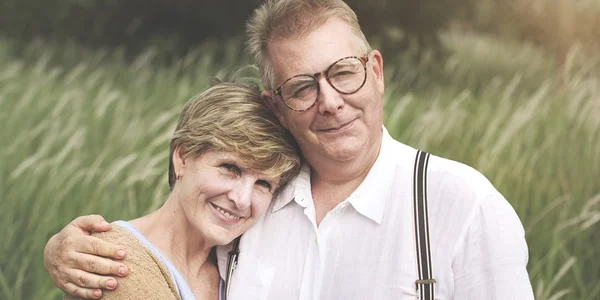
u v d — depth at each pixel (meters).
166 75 7.92
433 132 4.67
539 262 3.44
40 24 11.09
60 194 4.04
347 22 1.94
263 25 1.98
